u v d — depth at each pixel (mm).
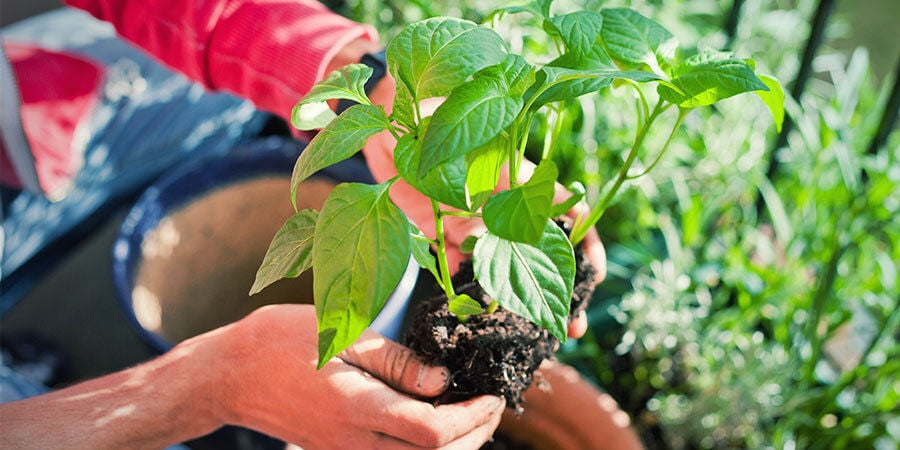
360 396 638
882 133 1126
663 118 1314
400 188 860
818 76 1700
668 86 574
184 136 1459
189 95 1406
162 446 718
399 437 641
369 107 528
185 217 974
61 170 1174
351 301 491
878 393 1096
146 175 1491
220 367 688
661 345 1145
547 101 547
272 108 949
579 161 1278
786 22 1457
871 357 1169
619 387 1187
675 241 1207
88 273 1631
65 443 663
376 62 851
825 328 1160
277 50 874
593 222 704
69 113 1187
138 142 1398
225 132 1526
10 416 673
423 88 497
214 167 983
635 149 646
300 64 863
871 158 1133
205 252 991
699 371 1159
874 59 1609
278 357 669
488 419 689
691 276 1228
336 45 861
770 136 1346
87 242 1676
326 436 674
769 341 1257
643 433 1151
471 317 699
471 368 679
